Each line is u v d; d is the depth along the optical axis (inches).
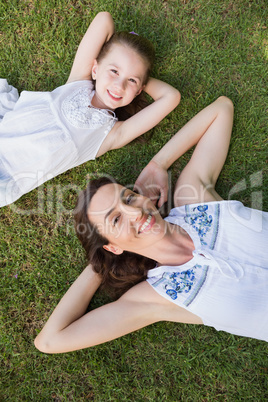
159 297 70.2
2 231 90.0
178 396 84.7
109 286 80.1
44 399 85.3
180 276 68.7
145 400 84.7
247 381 84.4
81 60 83.3
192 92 91.1
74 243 88.9
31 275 88.7
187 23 90.9
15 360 86.6
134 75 77.6
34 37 91.6
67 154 82.0
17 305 88.0
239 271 66.6
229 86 90.4
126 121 84.6
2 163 80.6
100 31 81.0
